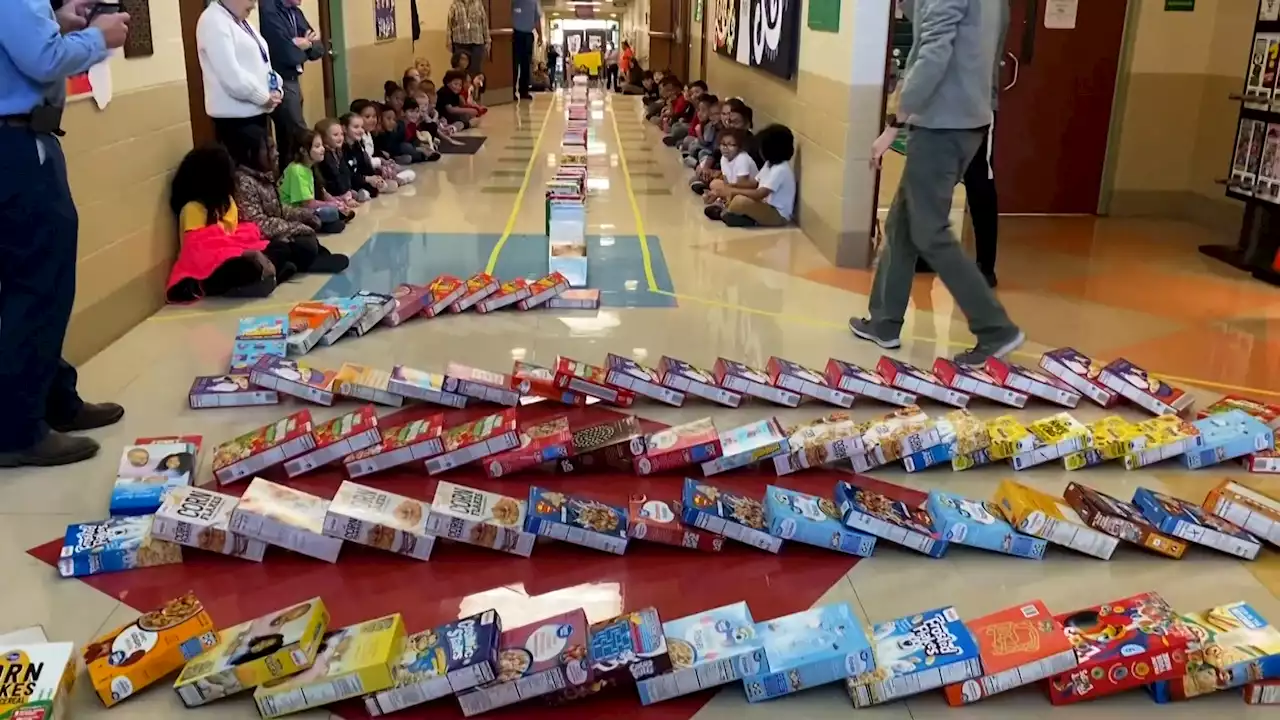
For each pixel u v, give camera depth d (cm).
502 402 314
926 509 246
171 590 214
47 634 198
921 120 339
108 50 260
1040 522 231
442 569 223
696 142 812
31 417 264
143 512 241
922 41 333
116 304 368
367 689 175
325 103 793
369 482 263
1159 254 541
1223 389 342
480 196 667
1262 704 184
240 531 221
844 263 495
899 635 190
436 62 1188
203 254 413
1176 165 643
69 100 329
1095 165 647
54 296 261
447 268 479
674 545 233
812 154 551
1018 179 649
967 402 324
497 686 175
